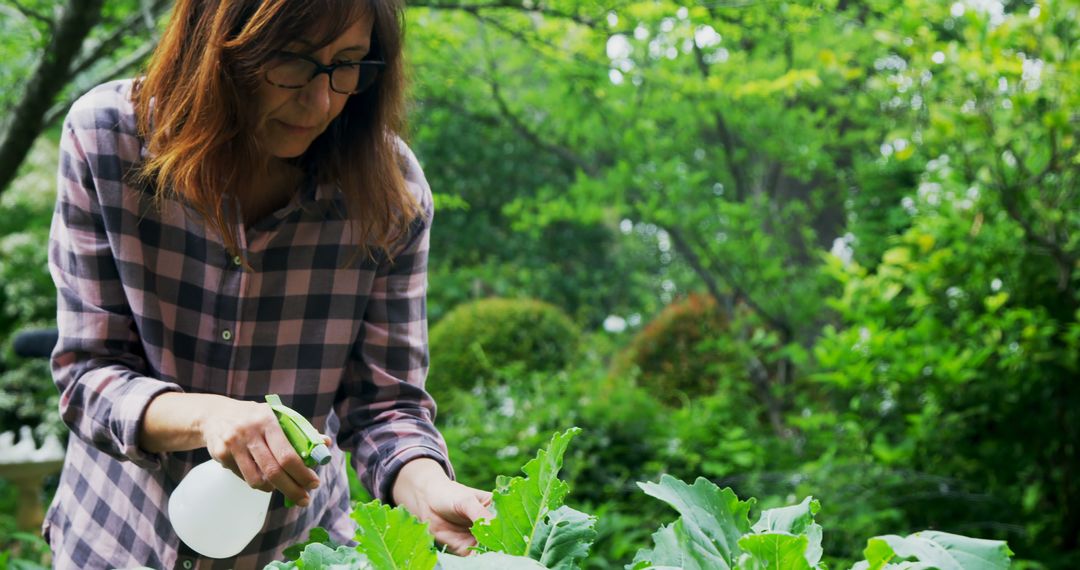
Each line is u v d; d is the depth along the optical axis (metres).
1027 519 3.73
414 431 1.34
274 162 1.31
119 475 1.36
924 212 4.13
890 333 3.70
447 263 9.52
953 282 3.86
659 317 6.20
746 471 4.07
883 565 0.84
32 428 4.04
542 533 0.90
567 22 3.71
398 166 1.37
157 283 1.29
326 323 1.37
